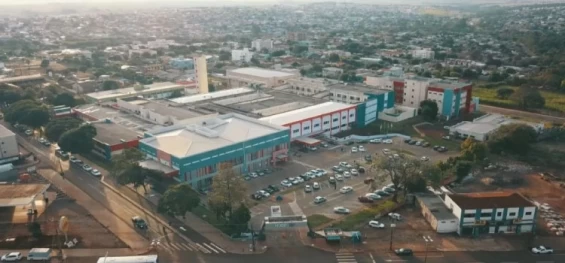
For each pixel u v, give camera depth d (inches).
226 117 6269.7
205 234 3929.6
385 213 4308.6
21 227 4055.1
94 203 4559.5
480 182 5044.3
